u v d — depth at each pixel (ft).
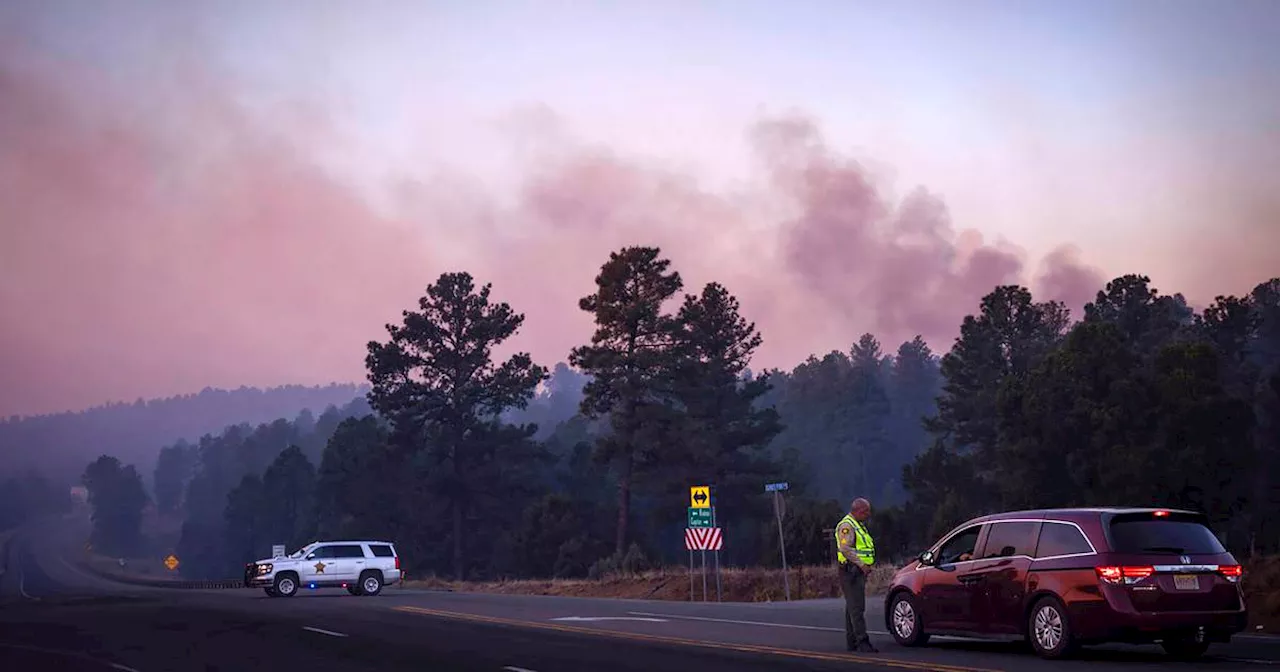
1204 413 163.84
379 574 134.62
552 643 61.67
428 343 284.82
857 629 54.34
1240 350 281.74
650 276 250.37
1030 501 179.01
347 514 370.94
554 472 372.99
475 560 300.40
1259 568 77.51
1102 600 46.75
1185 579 47.06
